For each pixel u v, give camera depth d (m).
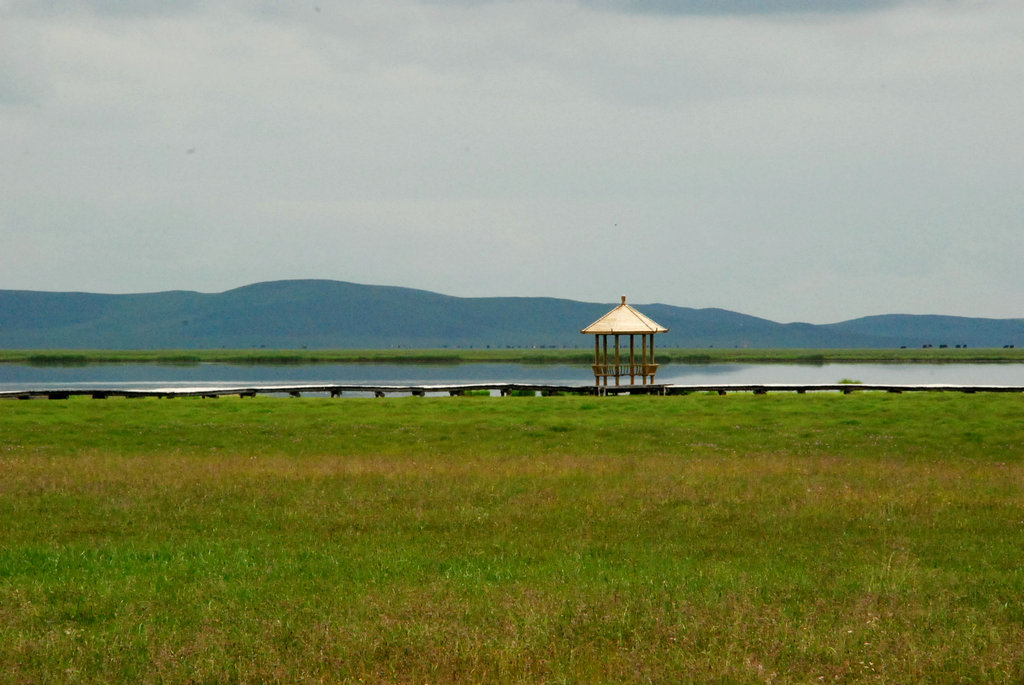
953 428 60.22
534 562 25.52
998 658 16.75
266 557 25.83
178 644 17.62
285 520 31.70
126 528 30.34
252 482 39.50
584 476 41.25
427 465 45.03
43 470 42.84
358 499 35.50
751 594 21.22
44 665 16.52
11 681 15.74
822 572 23.83
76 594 21.47
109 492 37.12
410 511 33.12
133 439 57.09
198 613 19.83
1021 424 61.81
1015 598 21.27
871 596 21.05
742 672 16.09
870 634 18.23
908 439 55.97
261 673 16.17
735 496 36.00
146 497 36.06
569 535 29.12
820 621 19.22
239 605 20.50
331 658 16.84
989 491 37.28
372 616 19.48
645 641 17.88
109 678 15.99
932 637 18.09
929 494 36.31
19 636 18.16
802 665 16.62
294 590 21.94
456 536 29.05
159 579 22.95
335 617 19.38
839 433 58.66
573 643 17.77
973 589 22.03
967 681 15.93
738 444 54.78
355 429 61.91
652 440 56.75
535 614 19.44
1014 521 31.23
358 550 26.91
